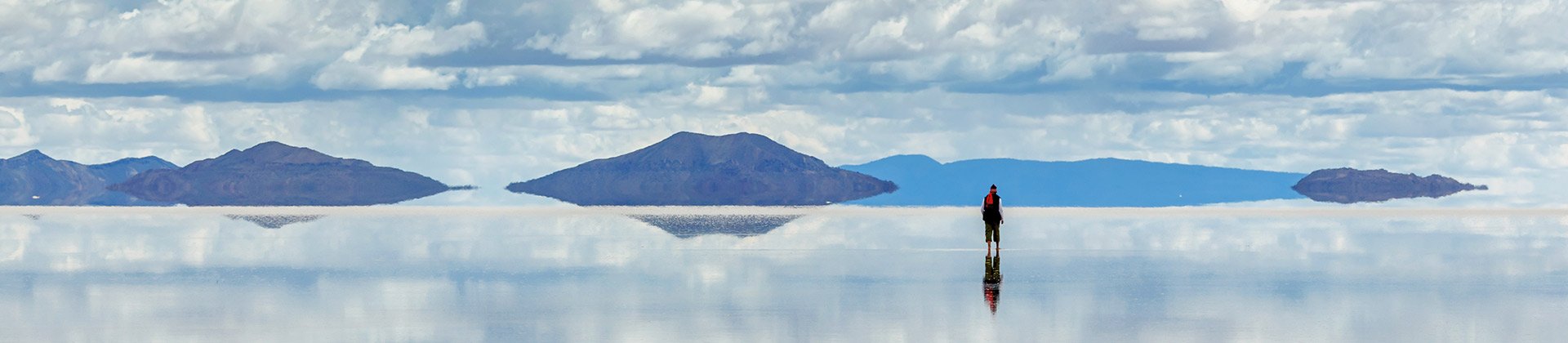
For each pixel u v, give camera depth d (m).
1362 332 31.20
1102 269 50.19
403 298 39.19
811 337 30.73
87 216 126.12
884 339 30.50
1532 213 142.38
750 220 117.19
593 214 140.50
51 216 126.31
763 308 36.41
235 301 38.34
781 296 39.44
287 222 106.31
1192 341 29.97
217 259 56.34
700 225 99.50
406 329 32.19
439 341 30.33
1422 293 40.28
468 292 40.84
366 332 31.67
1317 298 38.81
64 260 55.94
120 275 47.59
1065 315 34.62
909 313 35.19
